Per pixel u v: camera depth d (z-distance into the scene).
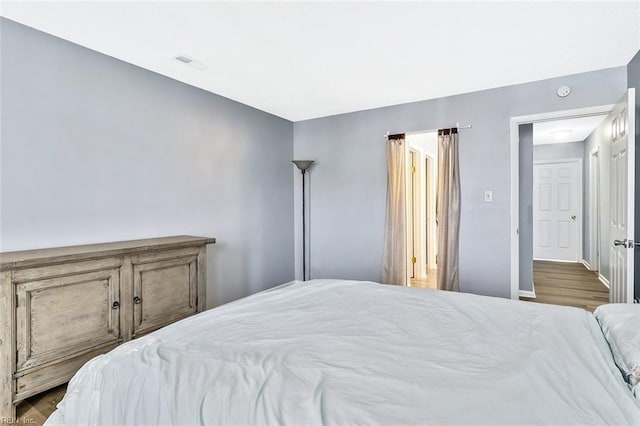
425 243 5.43
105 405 1.06
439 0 1.90
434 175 5.82
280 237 4.41
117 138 2.67
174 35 2.30
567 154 6.49
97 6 1.96
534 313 1.64
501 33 2.27
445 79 3.11
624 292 2.48
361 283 2.28
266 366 1.11
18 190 2.16
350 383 1.01
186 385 1.02
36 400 2.00
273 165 4.30
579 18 2.09
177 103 3.12
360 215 4.18
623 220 2.53
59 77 2.34
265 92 3.46
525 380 1.00
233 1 1.91
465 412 0.86
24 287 1.82
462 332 1.42
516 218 3.34
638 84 2.57
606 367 1.10
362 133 4.13
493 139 3.35
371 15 2.05
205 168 3.39
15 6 1.96
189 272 2.73
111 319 2.20
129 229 2.75
